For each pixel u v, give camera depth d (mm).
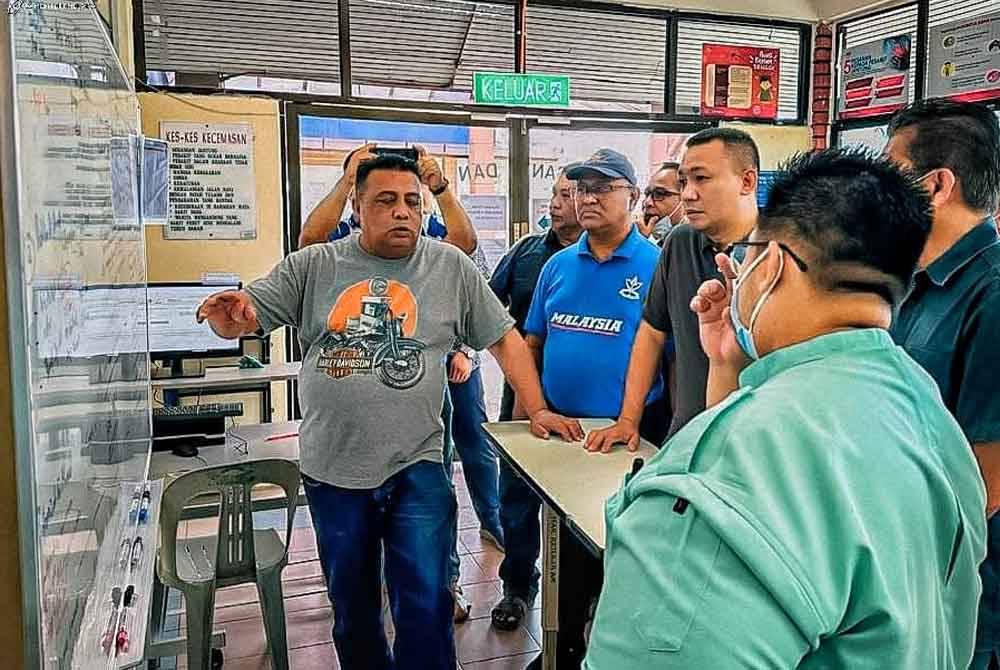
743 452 679
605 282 2541
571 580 2178
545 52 4840
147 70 4141
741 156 1940
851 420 702
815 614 614
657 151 5117
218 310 2051
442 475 2158
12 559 747
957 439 809
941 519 742
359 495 2086
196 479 2162
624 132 5027
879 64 5039
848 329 777
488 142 4762
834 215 759
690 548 645
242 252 4344
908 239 769
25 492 749
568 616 2188
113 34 3230
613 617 676
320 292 2127
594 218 2494
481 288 2230
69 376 994
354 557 2115
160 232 4195
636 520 702
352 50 4461
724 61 5195
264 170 4348
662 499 690
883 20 5000
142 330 2174
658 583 647
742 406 731
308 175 4457
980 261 1383
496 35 4719
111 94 1599
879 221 756
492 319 2225
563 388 2598
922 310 1445
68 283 1014
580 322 2568
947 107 1417
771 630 606
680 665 613
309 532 3785
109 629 1262
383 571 2453
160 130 4145
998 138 1404
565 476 1797
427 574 2115
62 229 982
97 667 1143
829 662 657
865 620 650
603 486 1729
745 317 822
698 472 696
